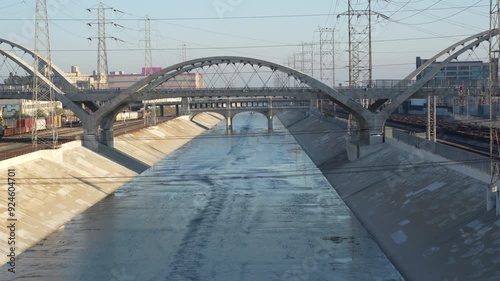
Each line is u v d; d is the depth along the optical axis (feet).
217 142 528.63
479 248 134.82
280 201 240.73
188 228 195.83
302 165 358.23
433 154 219.00
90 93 318.86
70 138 378.94
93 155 315.99
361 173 269.03
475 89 276.00
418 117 460.55
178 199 246.88
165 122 595.88
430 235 157.99
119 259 161.99
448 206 169.37
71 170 275.39
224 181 295.48
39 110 601.62
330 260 159.12
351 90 296.71
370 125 301.43
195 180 299.79
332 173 307.17
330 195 253.85
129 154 365.61
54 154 276.41
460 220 155.94
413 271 145.18
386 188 223.30
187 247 173.58
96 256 164.86
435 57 296.71
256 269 153.07
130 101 334.85
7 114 601.21
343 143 376.68
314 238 181.57
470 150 233.14
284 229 193.47
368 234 186.09
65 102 320.09
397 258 156.87
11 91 318.65
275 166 354.74
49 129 481.87
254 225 199.52
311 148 442.50
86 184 262.88
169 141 497.05
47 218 201.57
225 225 200.03
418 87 288.51
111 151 344.49
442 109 472.85
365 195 230.27
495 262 125.59
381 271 149.38
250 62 302.45
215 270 152.97
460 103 417.08
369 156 295.07
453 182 185.16
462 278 128.67
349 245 173.27
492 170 150.71
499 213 143.43
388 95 295.48
